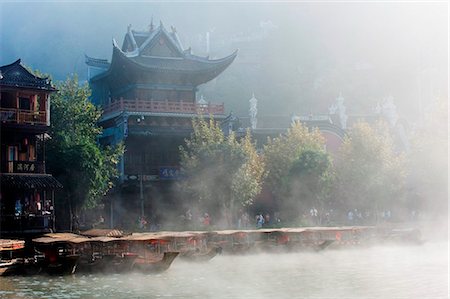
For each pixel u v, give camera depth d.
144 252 39.91
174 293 30.44
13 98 48.56
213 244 46.78
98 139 72.81
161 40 72.38
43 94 49.41
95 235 42.97
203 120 64.50
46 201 48.59
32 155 49.91
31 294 30.09
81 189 53.84
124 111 65.81
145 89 71.44
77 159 53.38
